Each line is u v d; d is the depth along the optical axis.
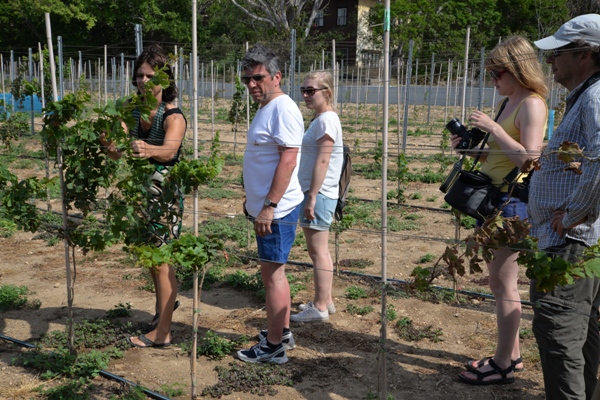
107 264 7.12
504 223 3.24
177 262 3.69
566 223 3.20
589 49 3.22
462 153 4.07
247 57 4.15
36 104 24.06
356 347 4.94
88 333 5.01
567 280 2.98
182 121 4.63
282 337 4.67
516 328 4.21
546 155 3.12
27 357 4.63
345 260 7.29
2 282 6.52
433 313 5.64
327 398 4.16
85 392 4.15
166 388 4.18
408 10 36.56
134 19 44.00
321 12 46.41
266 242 4.30
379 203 10.60
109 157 4.26
